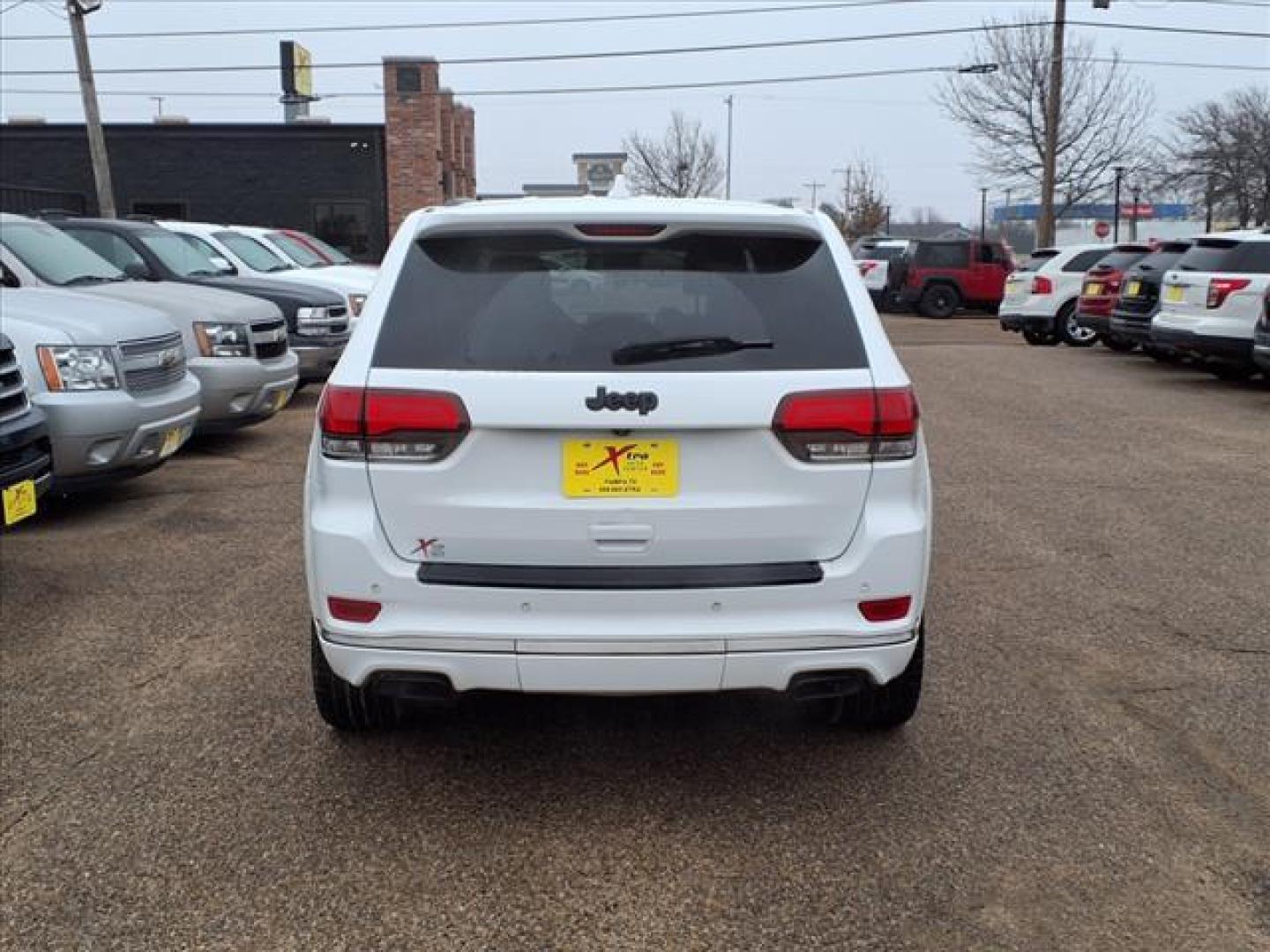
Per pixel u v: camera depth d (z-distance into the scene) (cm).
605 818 341
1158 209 5906
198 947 280
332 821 338
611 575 312
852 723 393
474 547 314
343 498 317
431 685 324
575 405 305
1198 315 1245
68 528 661
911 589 323
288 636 486
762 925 290
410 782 362
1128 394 1238
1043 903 299
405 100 2656
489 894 303
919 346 1844
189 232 1276
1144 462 871
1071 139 3894
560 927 289
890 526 319
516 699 426
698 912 295
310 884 306
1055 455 898
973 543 639
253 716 409
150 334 675
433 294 327
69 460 611
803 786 360
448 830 334
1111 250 1717
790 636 315
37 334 609
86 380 618
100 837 328
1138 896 302
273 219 2691
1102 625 506
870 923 290
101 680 439
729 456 312
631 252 335
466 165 3512
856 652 320
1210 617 518
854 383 316
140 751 381
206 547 621
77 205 2594
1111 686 438
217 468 834
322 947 280
